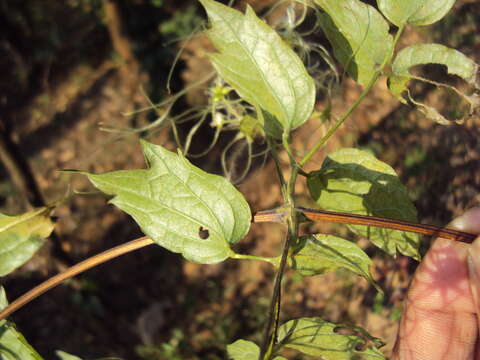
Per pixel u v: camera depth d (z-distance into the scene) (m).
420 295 0.30
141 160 1.34
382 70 0.20
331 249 0.18
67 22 1.64
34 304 1.12
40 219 0.18
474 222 0.28
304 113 0.20
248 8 0.20
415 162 0.99
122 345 1.10
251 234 1.17
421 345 0.31
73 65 1.59
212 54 0.20
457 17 0.97
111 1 1.35
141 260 1.21
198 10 1.52
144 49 1.47
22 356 0.19
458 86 0.80
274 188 1.13
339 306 0.98
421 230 0.18
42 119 1.51
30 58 1.57
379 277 0.93
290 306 1.04
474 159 0.86
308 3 0.24
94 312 1.08
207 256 0.18
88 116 1.47
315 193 0.22
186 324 1.11
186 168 0.18
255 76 0.20
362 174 0.21
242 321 1.09
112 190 0.17
